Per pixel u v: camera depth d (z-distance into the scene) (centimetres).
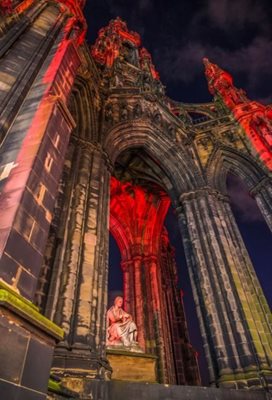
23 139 725
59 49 1130
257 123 2239
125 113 2055
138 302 2298
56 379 695
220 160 2144
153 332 2155
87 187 1360
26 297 494
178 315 2544
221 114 2536
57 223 1154
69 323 914
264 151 2019
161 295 2406
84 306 977
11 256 492
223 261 1515
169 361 2052
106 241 1271
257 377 1118
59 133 809
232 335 1273
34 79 976
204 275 1496
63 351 838
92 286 1044
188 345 2364
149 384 828
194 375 2184
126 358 1154
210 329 1330
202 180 1928
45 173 677
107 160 1633
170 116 2269
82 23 1569
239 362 1193
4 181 621
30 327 456
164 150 2081
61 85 975
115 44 3294
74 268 1047
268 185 1894
